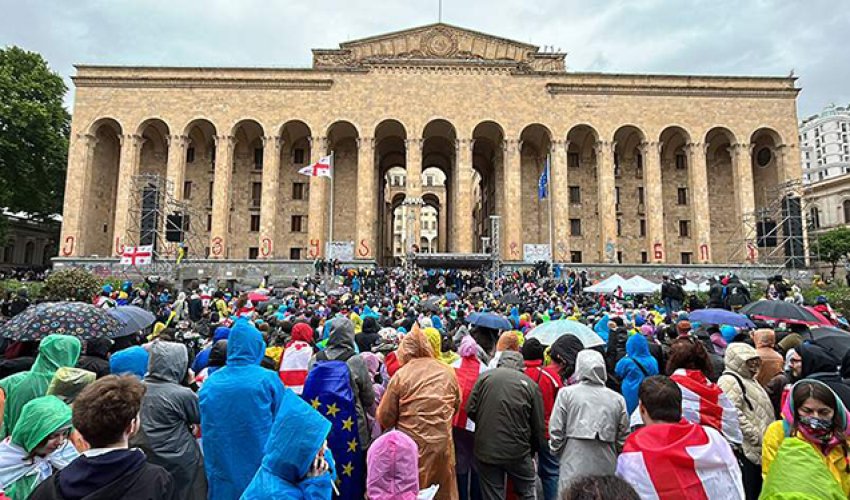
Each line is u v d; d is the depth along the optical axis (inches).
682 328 397.4
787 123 2022.6
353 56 2097.7
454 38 2114.9
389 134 2181.3
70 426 169.0
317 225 1951.3
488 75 2030.0
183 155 1950.1
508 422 236.7
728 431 216.4
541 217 2201.0
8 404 209.6
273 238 1930.4
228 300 1081.4
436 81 2023.9
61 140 1943.9
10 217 2444.6
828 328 357.4
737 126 2020.2
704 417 215.3
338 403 234.5
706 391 219.8
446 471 222.7
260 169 2165.4
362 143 1978.3
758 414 234.2
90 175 1932.8
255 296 1018.7
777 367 291.3
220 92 1988.2
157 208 1637.6
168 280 1453.0
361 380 252.8
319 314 627.8
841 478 163.5
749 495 230.8
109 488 127.3
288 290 1099.3
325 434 143.9
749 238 1900.8
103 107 1950.1
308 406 149.9
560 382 288.7
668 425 161.0
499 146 2197.3
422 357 241.4
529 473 241.4
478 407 245.3
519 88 2030.0
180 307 863.7
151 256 1390.3
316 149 1967.3
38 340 279.0
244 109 1985.7
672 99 2033.7
